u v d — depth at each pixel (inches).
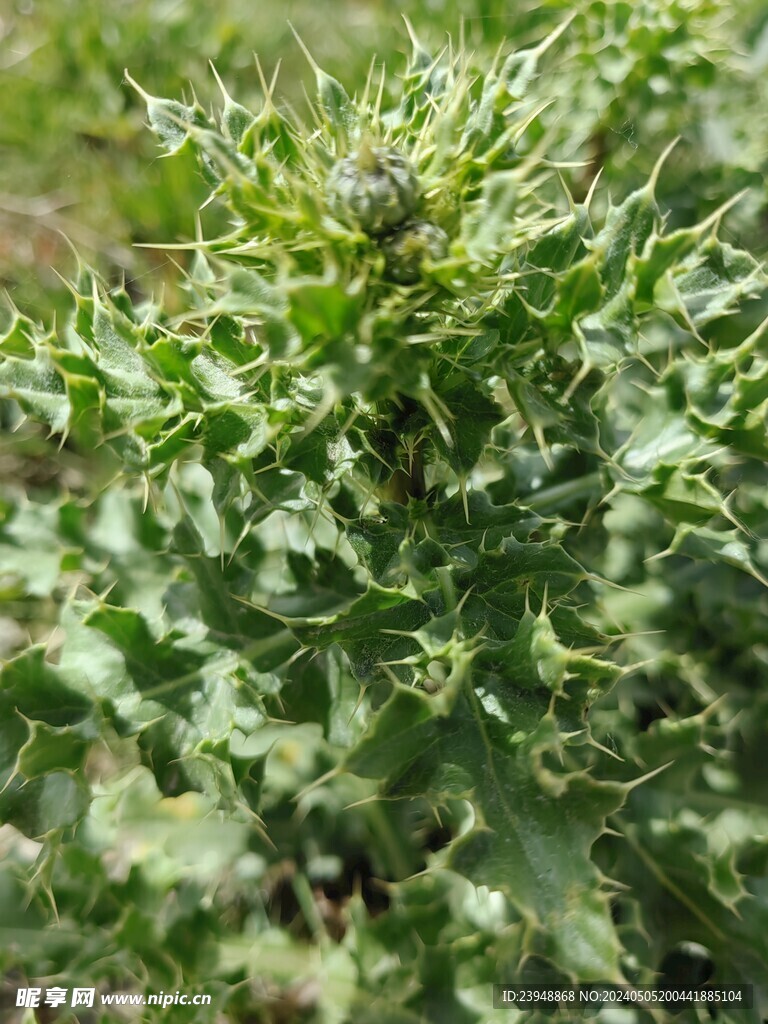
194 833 7.1
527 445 6.0
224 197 3.9
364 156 3.5
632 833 5.9
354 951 6.2
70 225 10.1
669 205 8.0
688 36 7.6
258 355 4.4
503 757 4.0
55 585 6.2
